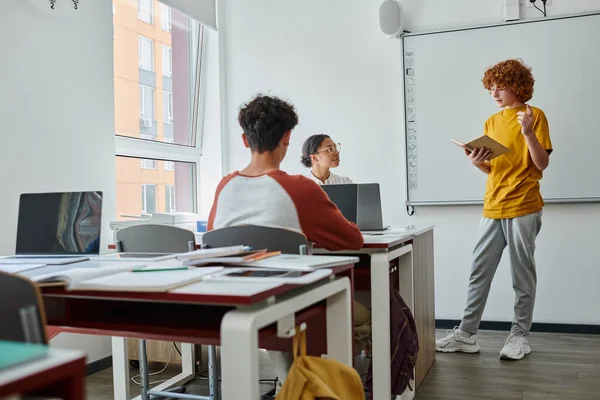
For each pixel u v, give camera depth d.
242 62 4.52
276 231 1.67
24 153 2.81
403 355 2.19
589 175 3.68
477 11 3.91
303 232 1.78
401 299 2.28
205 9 4.31
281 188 1.78
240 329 1.09
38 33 2.91
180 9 3.99
